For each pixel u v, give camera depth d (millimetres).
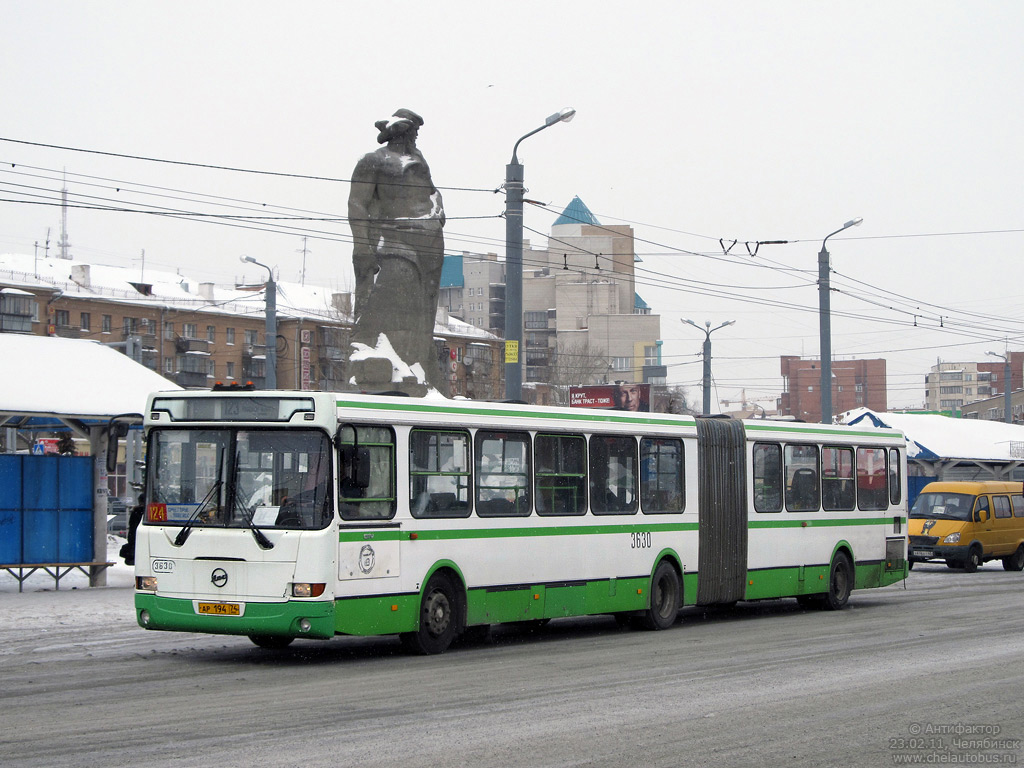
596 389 44594
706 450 18859
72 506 22484
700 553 18578
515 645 15609
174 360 77875
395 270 28141
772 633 17125
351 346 28250
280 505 12930
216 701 10648
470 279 133625
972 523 32969
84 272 77062
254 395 13211
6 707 10297
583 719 9797
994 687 11672
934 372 166875
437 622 14297
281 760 8102
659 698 10938
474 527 14766
